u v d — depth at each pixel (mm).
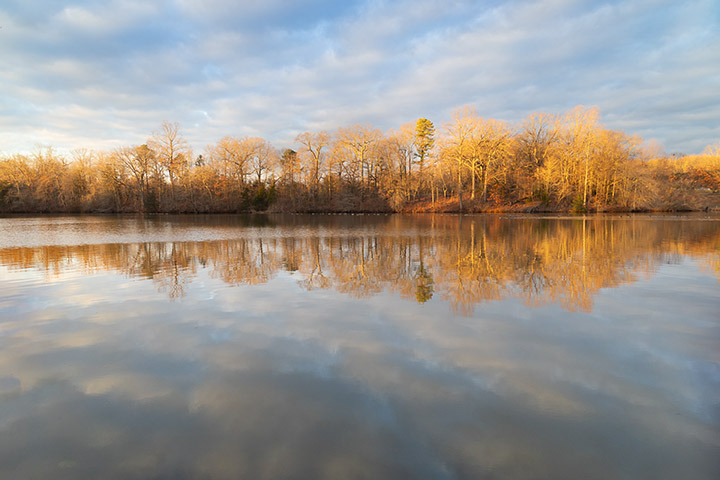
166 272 14102
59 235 29406
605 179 54031
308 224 42219
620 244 20594
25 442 4301
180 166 74375
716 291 10453
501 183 65312
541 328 7684
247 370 5953
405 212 69062
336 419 4660
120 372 5949
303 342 7055
